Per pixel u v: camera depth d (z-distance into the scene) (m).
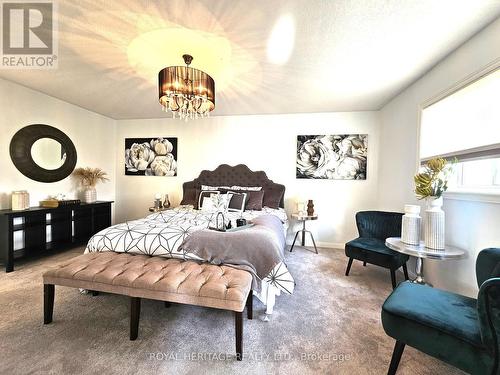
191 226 2.24
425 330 1.11
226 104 3.50
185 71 2.09
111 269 1.64
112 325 1.68
